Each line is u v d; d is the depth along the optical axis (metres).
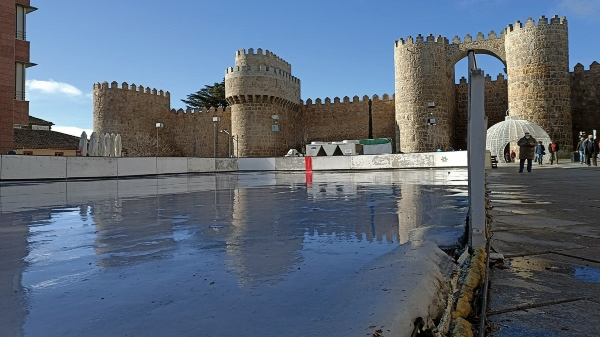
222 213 6.80
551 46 40.69
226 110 59.00
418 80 44.84
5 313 2.39
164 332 2.07
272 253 3.78
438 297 2.47
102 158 25.61
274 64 55.38
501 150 37.84
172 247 4.16
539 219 5.52
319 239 4.39
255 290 2.70
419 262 2.98
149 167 28.84
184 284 2.88
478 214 3.55
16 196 11.43
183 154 60.72
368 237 4.45
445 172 23.41
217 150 59.03
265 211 6.95
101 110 56.28
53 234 5.11
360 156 33.78
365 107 56.25
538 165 31.44
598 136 45.56
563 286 2.76
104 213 7.17
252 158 38.16
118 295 2.68
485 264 3.13
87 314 2.35
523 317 2.28
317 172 31.62
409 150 45.28
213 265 3.39
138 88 58.28
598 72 45.91
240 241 4.38
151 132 59.56
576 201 7.59
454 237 4.27
